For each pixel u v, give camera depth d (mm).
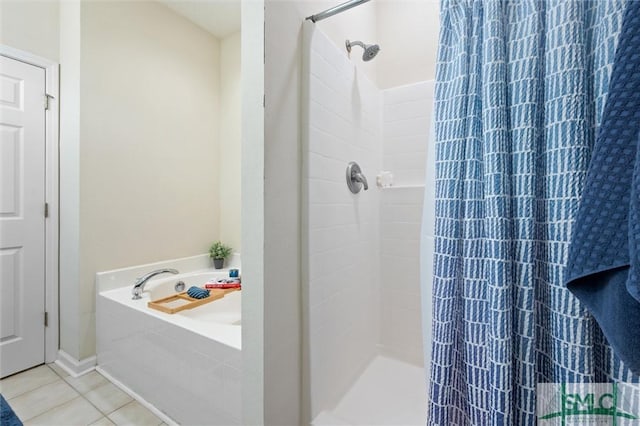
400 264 1790
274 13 976
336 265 1343
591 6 739
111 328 1684
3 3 1700
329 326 1281
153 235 2164
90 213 1807
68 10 1853
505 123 816
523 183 795
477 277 866
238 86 2570
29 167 1796
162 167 2230
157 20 2209
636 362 426
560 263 735
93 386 1623
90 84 1812
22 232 1768
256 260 956
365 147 1651
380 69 1934
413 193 1751
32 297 1806
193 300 1677
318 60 1188
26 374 1734
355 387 1483
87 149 1797
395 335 1805
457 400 914
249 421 980
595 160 482
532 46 793
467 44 895
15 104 1743
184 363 1272
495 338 786
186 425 1271
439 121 943
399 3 1896
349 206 1468
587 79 729
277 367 1001
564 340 719
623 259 437
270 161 963
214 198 2641
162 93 2232
